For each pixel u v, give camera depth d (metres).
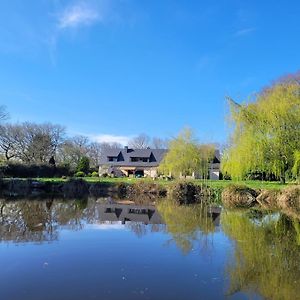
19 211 20.48
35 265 9.34
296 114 26.83
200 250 11.21
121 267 9.26
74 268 9.10
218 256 10.49
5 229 14.45
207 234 13.88
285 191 25.72
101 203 26.30
